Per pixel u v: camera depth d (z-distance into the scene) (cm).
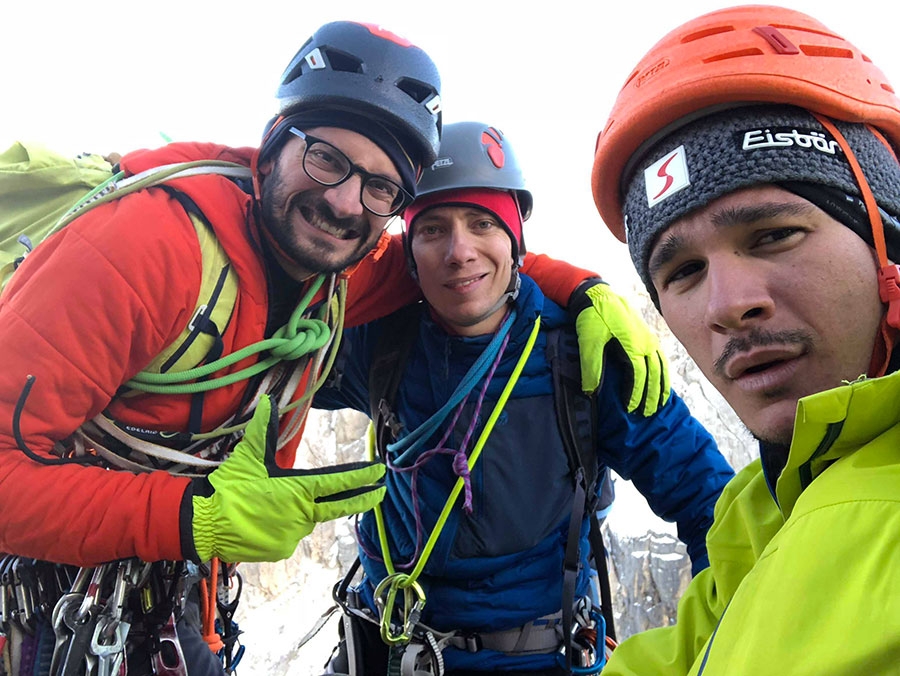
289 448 78
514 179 82
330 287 71
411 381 85
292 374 70
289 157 65
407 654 77
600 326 80
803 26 38
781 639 27
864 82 36
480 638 80
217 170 67
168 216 60
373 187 66
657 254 38
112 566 62
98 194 62
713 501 80
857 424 30
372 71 64
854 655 24
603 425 82
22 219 66
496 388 81
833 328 33
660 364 81
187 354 62
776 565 29
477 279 79
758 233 34
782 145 34
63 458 57
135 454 64
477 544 78
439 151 80
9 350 54
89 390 57
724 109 36
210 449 67
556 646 79
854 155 35
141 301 56
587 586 87
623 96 42
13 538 56
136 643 66
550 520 79
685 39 39
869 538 27
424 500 81
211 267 62
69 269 55
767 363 34
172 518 56
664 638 50
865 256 34
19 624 63
